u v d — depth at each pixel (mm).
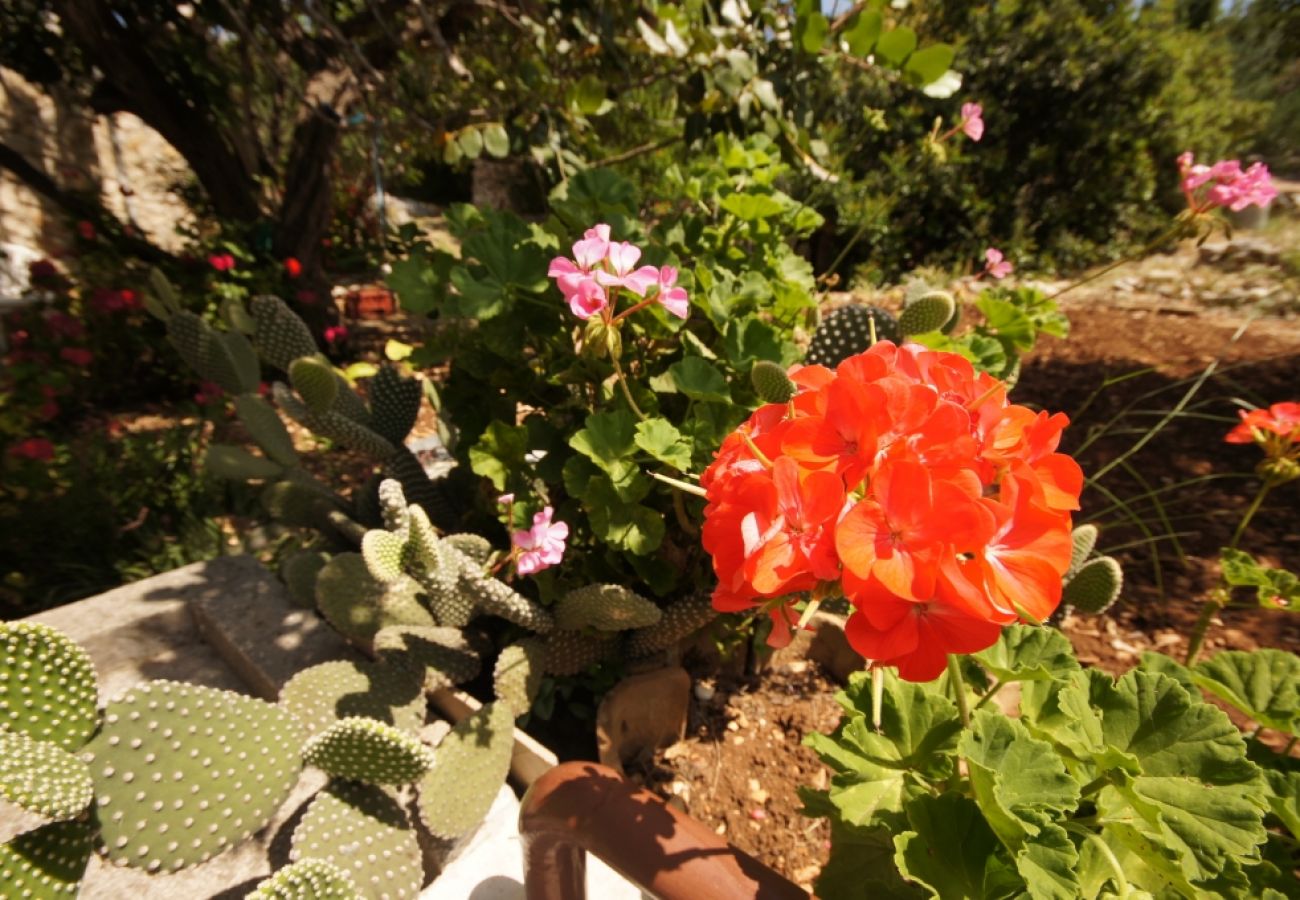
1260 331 5238
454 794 1521
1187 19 10617
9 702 1175
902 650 808
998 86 9555
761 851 1738
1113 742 1112
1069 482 931
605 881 1566
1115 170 9562
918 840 971
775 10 2809
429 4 4340
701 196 2492
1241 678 1386
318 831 1379
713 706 2152
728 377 1999
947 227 9812
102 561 3129
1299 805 1139
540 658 1836
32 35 5547
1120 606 2768
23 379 4141
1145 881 1103
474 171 12234
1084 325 5852
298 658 1979
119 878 1522
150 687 1329
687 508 1903
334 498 2465
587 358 1905
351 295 7719
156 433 4023
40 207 8062
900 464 775
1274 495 3277
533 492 1997
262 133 8266
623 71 3109
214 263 5578
